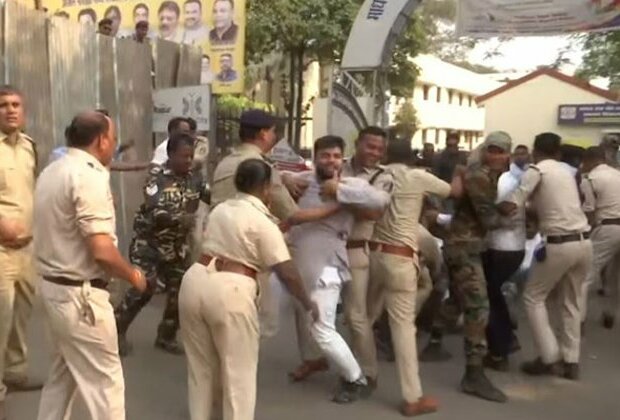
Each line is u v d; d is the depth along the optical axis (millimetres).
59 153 4914
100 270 3674
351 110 11008
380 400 5348
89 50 7953
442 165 11156
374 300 5410
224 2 12531
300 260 5066
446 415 5125
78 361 3674
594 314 8344
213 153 9531
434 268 6234
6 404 4871
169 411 4957
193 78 9844
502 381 5938
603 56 18359
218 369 4281
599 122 29109
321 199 5086
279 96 25031
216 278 4074
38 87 7312
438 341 6395
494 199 5320
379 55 10781
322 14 19234
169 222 5871
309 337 5641
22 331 5047
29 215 4766
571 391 5766
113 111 8297
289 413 5043
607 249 7504
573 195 5762
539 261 5879
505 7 10078
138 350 6148
